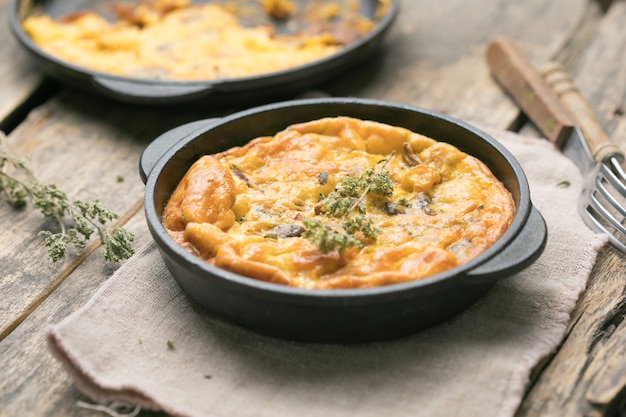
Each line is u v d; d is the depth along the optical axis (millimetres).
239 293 519
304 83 724
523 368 529
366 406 519
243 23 813
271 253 544
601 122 716
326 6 830
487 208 574
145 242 620
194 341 550
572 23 832
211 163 590
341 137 622
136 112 742
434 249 539
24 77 779
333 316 520
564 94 704
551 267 587
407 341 545
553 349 544
